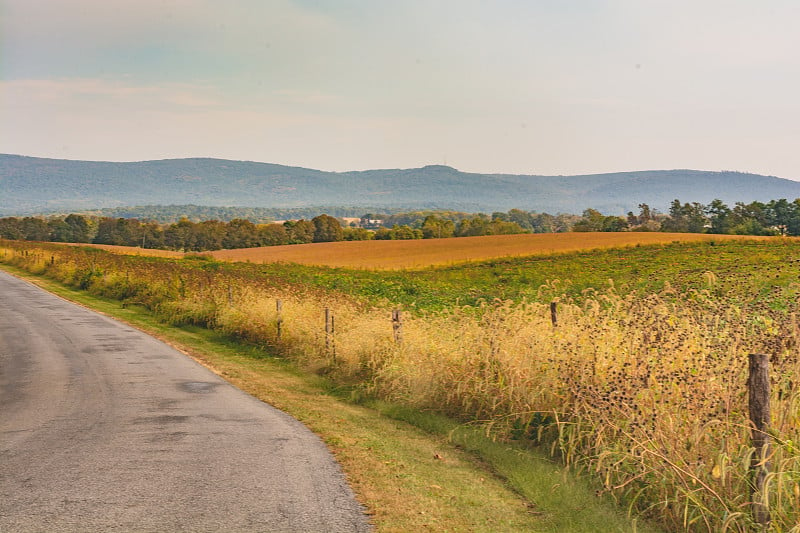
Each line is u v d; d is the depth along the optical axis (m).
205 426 8.91
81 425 8.85
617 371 7.98
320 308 17.47
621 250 64.38
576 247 70.12
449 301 27.34
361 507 5.78
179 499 5.79
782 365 6.84
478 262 61.81
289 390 12.56
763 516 5.18
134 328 21.52
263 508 5.62
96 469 6.70
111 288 32.59
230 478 6.48
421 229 174.50
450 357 10.74
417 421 10.02
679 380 6.98
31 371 13.59
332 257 77.94
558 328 9.95
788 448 5.40
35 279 41.81
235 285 23.81
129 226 188.50
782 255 46.69
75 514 5.35
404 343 12.71
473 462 7.96
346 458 7.45
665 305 9.77
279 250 93.31
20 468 6.70
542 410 8.44
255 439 8.22
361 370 13.30
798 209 148.38
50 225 194.00
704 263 43.47
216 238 172.25
